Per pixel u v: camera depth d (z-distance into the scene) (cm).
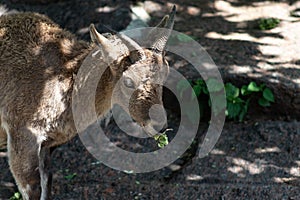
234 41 1368
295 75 1252
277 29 1417
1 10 1413
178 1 1496
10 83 921
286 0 1523
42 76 920
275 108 1245
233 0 1530
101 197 1066
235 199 1054
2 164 1138
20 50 928
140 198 1063
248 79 1245
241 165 1132
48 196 998
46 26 965
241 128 1220
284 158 1145
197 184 1091
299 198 1049
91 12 1409
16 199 1059
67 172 1125
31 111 920
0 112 937
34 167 941
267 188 1073
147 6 1466
